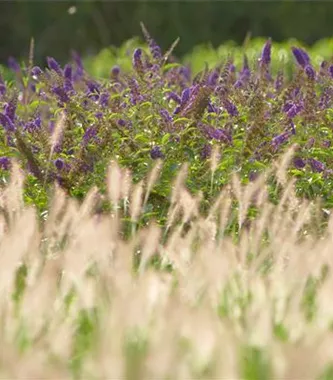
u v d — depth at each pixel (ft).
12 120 46.21
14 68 61.00
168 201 44.47
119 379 24.21
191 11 165.78
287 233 39.99
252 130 44.83
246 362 27.45
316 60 65.16
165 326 26.89
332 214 42.27
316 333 28.04
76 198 44.34
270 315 29.12
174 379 24.31
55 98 47.57
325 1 162.61
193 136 45.50
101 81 57.47
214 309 31.17
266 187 41.16
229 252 35.12
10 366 23.32
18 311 30.68
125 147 45.11
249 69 53.47
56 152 45.11
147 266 38.96
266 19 165.17
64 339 27.30
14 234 32.63
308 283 35.24
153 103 46.65
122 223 43.01
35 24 167.53
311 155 46.80
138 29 167.43
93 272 35.76
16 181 41.04
